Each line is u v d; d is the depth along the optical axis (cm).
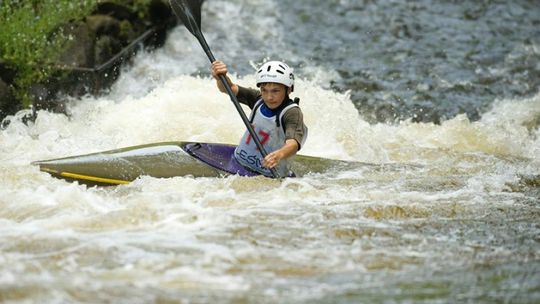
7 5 3472
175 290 1430
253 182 2248
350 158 3003
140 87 3975
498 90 4212
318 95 3578
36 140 2911
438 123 3834
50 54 3500
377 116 3856
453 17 5109
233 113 3328
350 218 1942
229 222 1870
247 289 1447
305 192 2173
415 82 4234
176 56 4428
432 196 2216
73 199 2025
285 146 2159
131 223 1852
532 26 5034
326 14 5081
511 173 2634
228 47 4597
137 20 4284
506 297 1442
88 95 3647
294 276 1529
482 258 1677
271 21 4953
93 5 3981
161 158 2391
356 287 1477
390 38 4791
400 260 1647
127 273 1516
